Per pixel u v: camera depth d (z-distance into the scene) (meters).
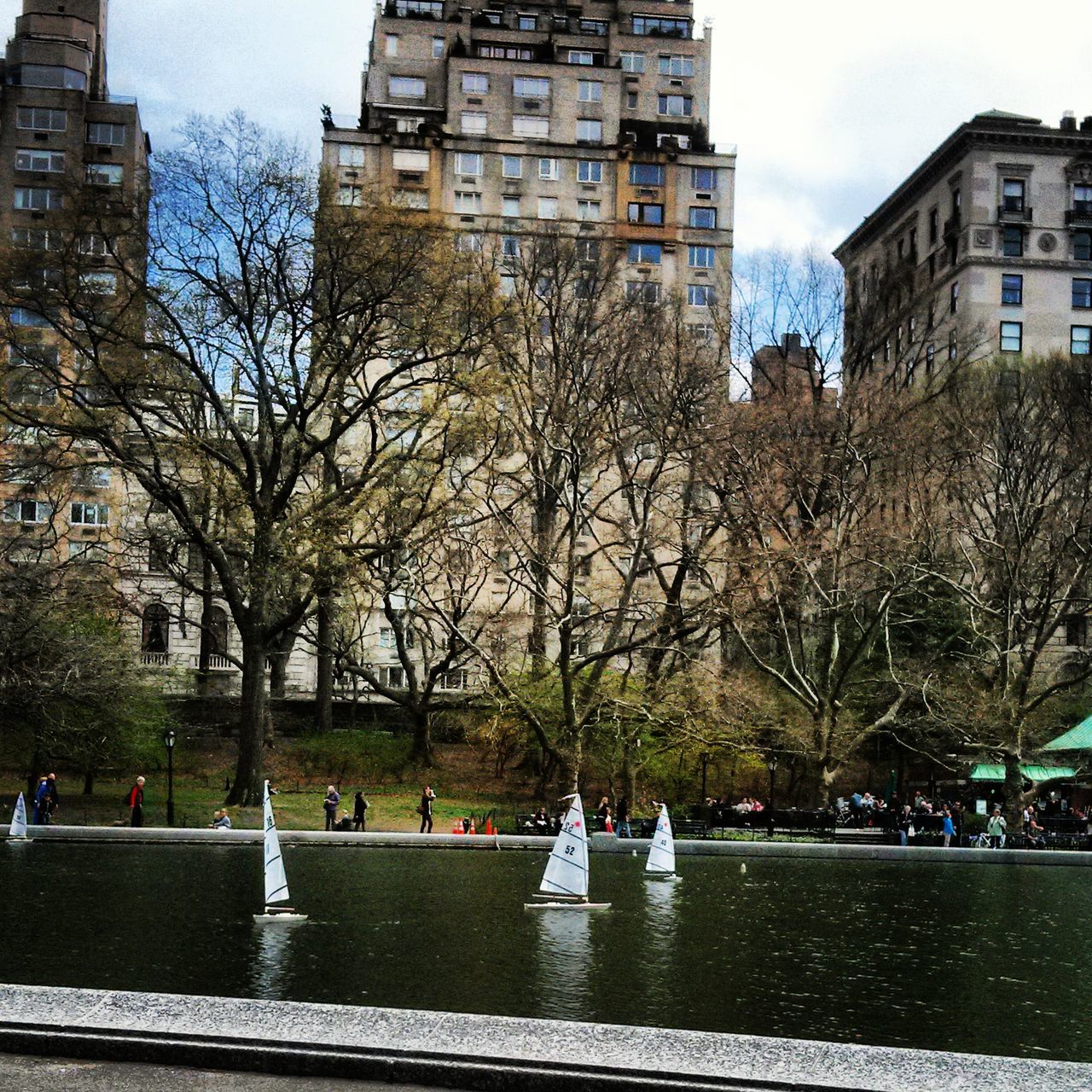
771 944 26.09
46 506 79.62
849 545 58.00
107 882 32.50
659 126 115.56
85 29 102.94
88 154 98.94
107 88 109.69
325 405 54.62
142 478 50.47
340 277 50.50
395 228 50.94
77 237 49.16
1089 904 33.84
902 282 79.69
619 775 58.72
